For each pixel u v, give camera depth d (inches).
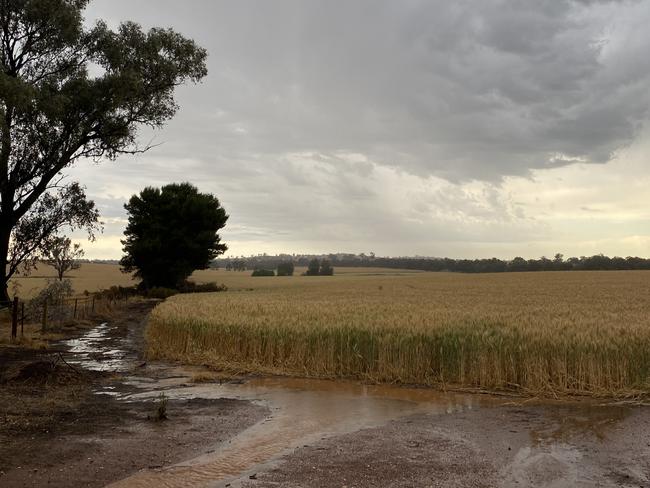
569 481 245.4
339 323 601.9
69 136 1151.0
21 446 284.2
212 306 931.3
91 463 261.3
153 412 378.6
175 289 2445.9
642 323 617.6
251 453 285.1
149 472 251.8
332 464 267.1
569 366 482.0
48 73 1121.4
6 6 1027.3
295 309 860.0
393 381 518.9
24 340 728.3
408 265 7234.3
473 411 397.1
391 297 1480.1
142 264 2394.2
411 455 283.3
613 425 354.6
